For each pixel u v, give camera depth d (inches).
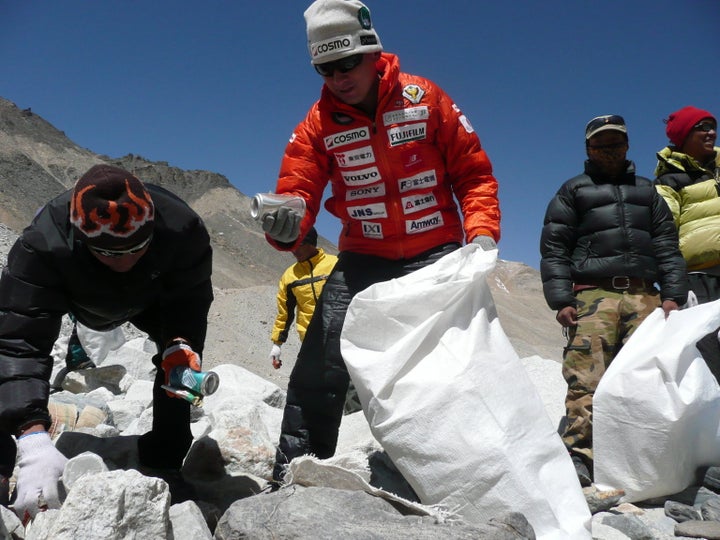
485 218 116.2
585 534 88.2
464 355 96.9
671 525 118.7
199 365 110.1
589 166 155.2
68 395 197.5
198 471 136.4
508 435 91.6
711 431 130.3
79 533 77.3
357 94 113.8
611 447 130.0
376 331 101.7
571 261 154.9
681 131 177.5
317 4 108.7
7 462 104.2
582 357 145.8
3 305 100.1
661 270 152.9
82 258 100.3
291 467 99.1
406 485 125.4
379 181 118.6
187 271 112.4
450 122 118.0
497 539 78.9
